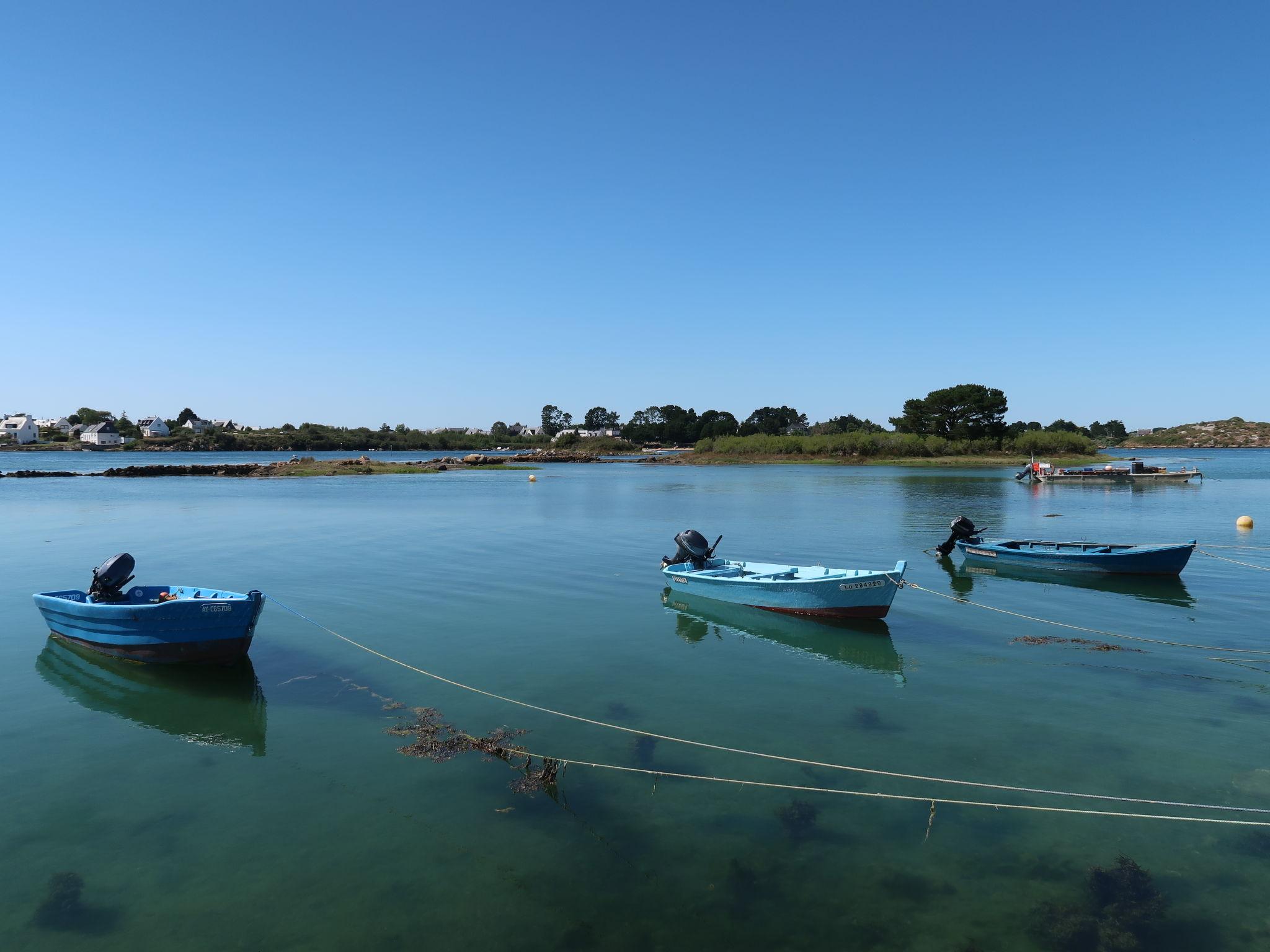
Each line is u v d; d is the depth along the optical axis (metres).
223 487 79.81
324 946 8.62
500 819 11.23
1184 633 20.89
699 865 10.12
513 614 22.81
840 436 142.75
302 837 10.77
